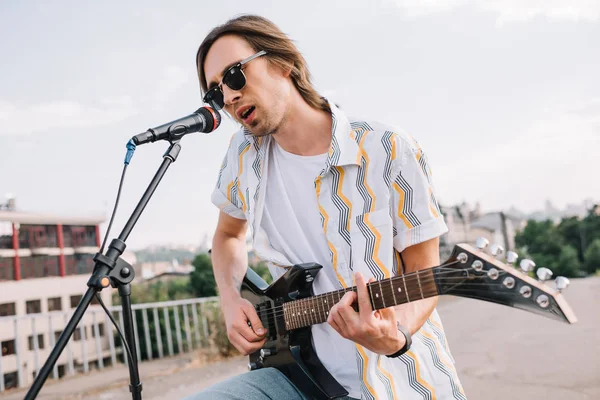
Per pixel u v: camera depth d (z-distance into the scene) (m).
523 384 3.57
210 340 6.54
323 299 1.59
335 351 1.66
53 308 10.27
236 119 1.77
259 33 1.72
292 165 1.77
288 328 1.71
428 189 1.53
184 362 6.27
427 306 1.48
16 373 6.17
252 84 1.70
